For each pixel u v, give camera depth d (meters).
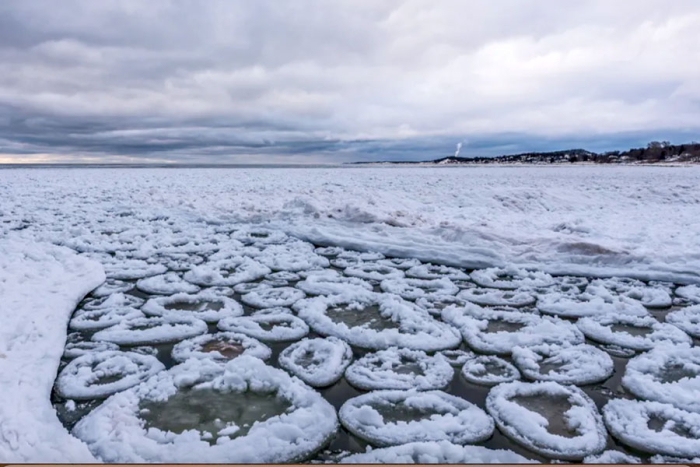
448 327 3.61
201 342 3.26
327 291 4.53
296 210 9.39
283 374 2.71
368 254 6.32
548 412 2.47
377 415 2.33
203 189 16.31
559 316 3.98
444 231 7.14
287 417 2.30
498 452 2.08
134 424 2.26
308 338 3.40
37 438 2.08
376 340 3.31
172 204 11.15
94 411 2.35
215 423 2.30
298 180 23.27
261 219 9.03
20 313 3.49
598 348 3.29
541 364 3.03
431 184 19.36
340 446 2.17
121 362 2.91
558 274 5.27
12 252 5.38
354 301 4.25
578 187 16.52
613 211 11.45
